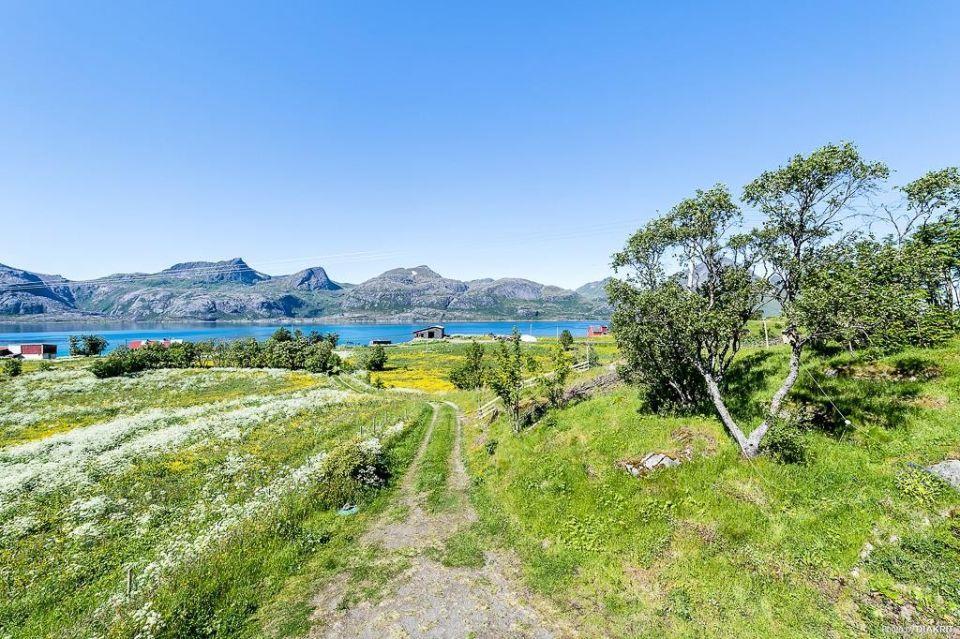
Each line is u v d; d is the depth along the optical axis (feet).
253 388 206.28
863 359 62.95
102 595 42.93
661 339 60.08
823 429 54.39
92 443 100.27
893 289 42.63
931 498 39.37
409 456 89.66
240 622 38.96
